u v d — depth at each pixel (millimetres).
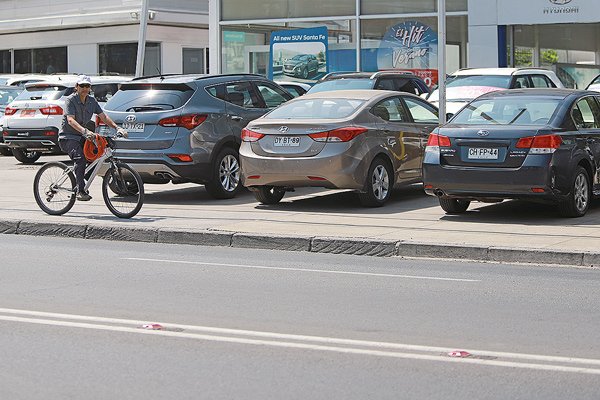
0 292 12188
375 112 19766
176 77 21672
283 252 15727
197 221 17844
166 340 9781
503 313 11000
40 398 7914
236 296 11953
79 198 18703
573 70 33469
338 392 8055
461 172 17422
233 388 8172
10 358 9125
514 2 32844
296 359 9070
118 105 21234
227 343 9664
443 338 9852
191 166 20766
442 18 20641
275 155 19203
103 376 8531
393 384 8281
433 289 12438
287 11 36688
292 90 30547
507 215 18297
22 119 30938
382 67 35125
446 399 7867
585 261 14234
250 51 37469
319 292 12211
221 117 21312
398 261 14844
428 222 17484
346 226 17078
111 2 50375
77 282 12875
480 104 18250
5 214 19031
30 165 31641
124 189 18344
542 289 12438
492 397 7918
